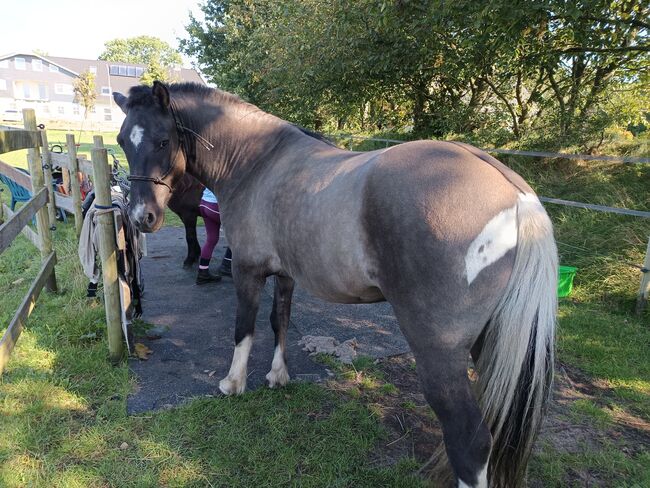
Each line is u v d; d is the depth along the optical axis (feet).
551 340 5.15
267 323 12.95
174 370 10.16
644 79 21.79
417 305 5.43
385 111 37.83
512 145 25.27
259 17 43.62
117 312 10.07
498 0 14.74
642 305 13.32
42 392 8.93
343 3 25.82
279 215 7.45
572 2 13.92
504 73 24.17
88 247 12.56
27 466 7.16
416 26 22.27
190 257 17.66
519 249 5.22
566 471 7.38
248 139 8.87
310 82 31.24
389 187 5.57
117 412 8.49
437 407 5.47
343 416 8.53
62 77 180.45
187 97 9.13
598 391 9.71
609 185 20.02
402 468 7.34
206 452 7.57
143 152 8.43
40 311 12.84
